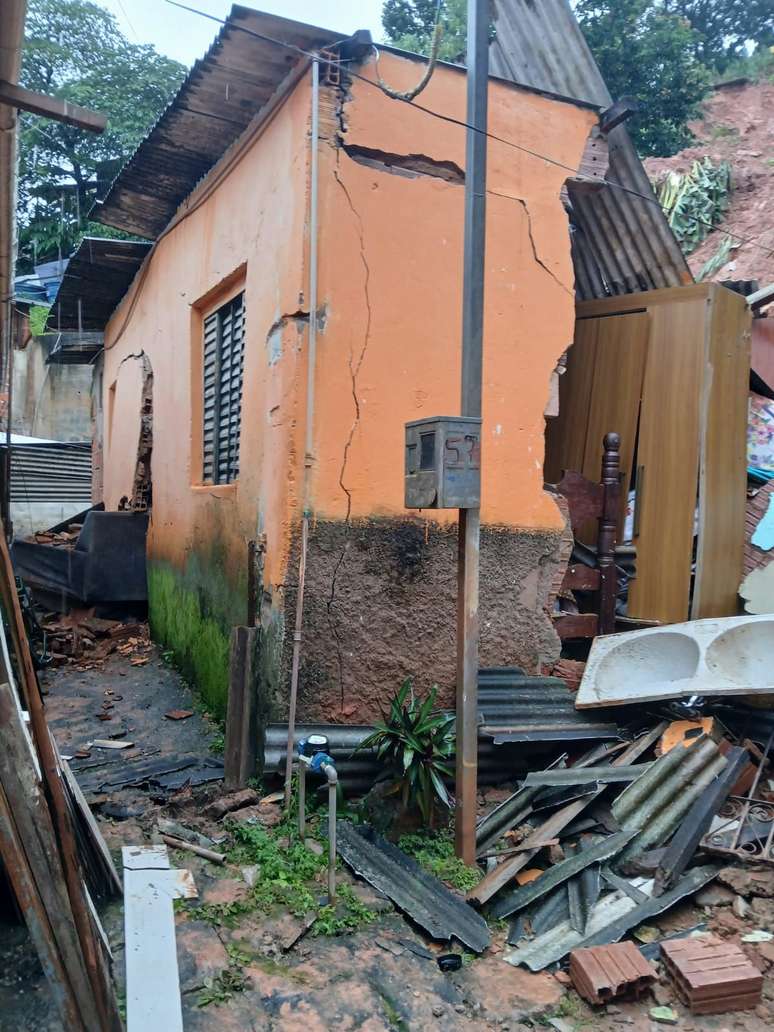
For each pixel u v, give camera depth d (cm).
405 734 410
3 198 478
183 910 330
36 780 221
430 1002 295
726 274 1373
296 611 453
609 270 668
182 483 697
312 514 461
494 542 524
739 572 600
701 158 1638
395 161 486
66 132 1413
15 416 1770
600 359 640
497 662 528
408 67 486
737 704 505
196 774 474
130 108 1429
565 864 378
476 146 387
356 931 334
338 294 466
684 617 575
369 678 479
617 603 615
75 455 1471
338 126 464
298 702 460
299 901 343
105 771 482
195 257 658
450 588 502
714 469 582
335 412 467
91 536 865
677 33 1552
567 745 480
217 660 586
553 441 670
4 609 236
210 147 588
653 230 608
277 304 484
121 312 973
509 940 341
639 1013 300
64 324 1084
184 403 690
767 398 678
